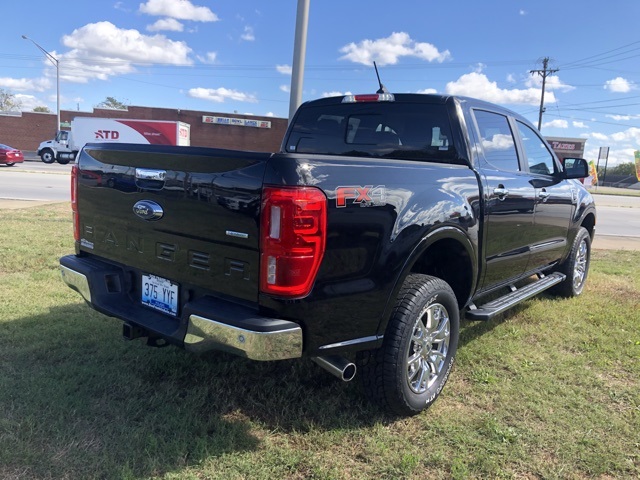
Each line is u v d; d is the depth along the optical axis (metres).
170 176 2.71
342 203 2.48
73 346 3.87
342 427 2.93
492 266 3.77
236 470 2.53
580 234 5.65
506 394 3.42
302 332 2.46
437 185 3.12
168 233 2.77
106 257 3.26
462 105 3.74
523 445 2.83
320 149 4.47
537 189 4.34
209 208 2.54
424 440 2.86
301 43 6.55
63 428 2.78
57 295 5.05
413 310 2.91
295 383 3.42
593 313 5.18
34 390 3.15
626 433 2.98
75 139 31.69
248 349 2.36
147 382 3.36
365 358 2.95
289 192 2.30
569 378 3.68
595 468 2.65
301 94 6.71
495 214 3.63
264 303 2.40
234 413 3.05
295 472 2.55
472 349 4.16
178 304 2.82
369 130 4.14
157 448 2.64
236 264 2.48
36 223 8.96
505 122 4.25
